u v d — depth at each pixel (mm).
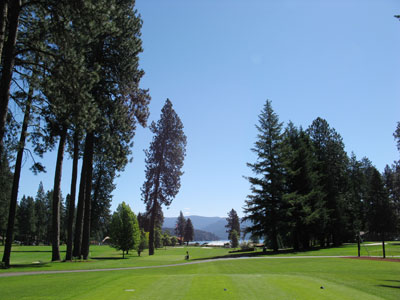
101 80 26453
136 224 46312
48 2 16281
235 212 132750
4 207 70000
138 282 12867
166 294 10086
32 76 19219
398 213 70938
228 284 12016
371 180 70375
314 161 47344
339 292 10648
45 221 116188
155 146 50656
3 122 15125
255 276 14586
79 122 19281
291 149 45000
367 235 75562
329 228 48906
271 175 42375
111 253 56500
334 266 20562
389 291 11164
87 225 28922
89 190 29125
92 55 25938
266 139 43906
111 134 28328
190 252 60969
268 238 49906
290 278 13875
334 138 54406
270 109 44750
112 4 20984
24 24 18734
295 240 43969
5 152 19719
